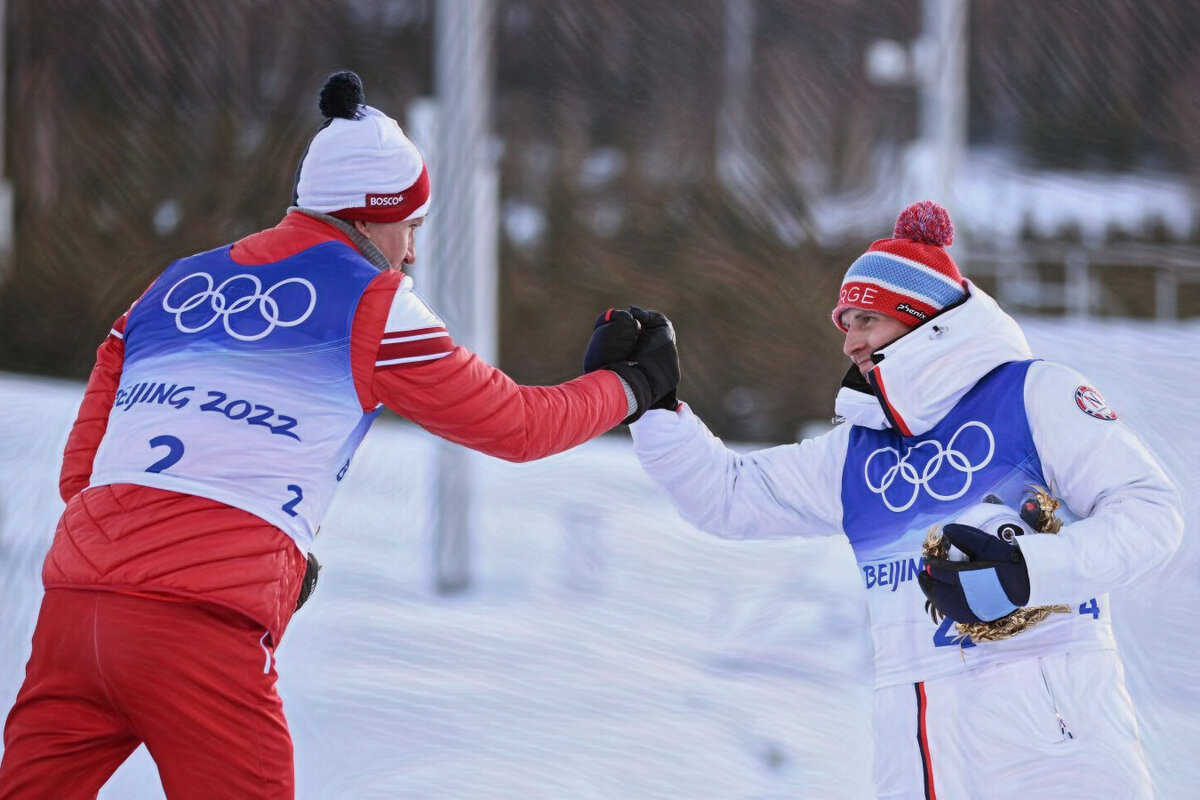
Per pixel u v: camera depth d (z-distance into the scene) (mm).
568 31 82125
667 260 51500
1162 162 106750
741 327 48438
